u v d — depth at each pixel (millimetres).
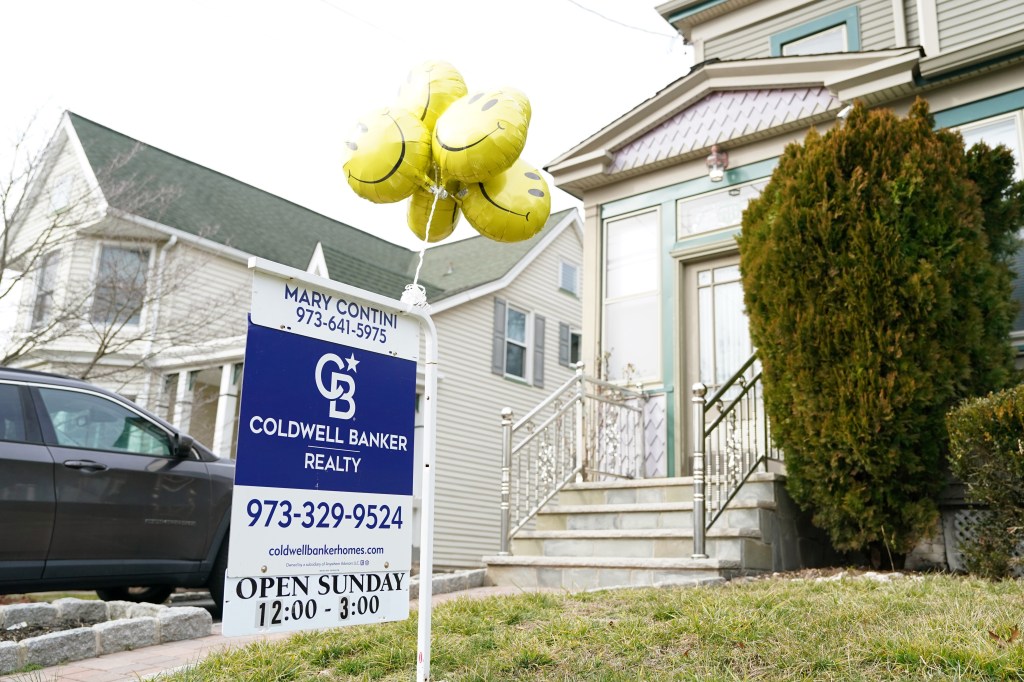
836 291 6301
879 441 6004
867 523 6152
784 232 6598
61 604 5094
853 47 9695
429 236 4508
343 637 4082
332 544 2951
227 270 15641
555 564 6594
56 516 5188
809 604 4219
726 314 8758
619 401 8742
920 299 5988
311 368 2988
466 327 16344
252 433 2773
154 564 5633
